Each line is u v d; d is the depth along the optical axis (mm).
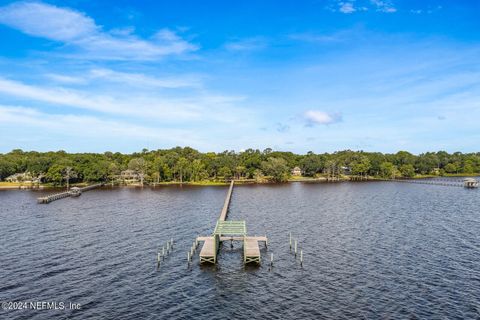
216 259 67375
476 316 44719
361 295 50844
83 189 193125
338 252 71125
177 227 94688
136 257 68062
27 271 59969
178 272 60312
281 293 51781
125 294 51375
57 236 84062
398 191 185875
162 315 45375
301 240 80625
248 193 177875
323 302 48750
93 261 65375
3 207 131625
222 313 45875
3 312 45750
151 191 189625
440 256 67938
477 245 75375
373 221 102188
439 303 48188
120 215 113250
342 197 159750
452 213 115438
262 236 83750
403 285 54125
